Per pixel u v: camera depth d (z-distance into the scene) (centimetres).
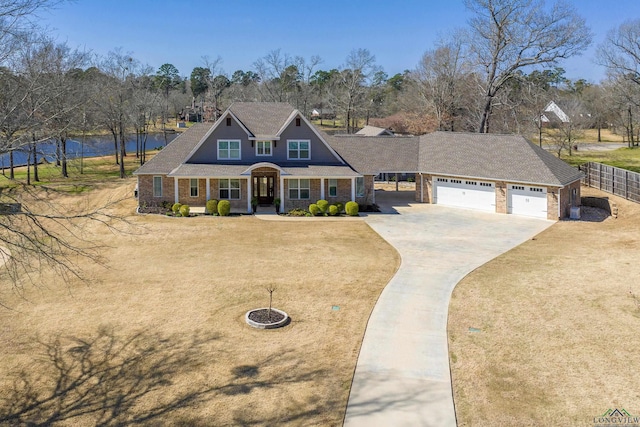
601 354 1348
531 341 1438
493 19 5031
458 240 2673
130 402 1176
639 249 2356
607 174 3741
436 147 3994
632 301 1695
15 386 1250
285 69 9781
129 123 6222
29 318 1650
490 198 3512
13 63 1202
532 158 3400
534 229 2942
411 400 1162
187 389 1223
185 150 3672
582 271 2048
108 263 2231
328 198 3609
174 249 2470
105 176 5081
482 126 5359
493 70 5194
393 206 3750
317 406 1145
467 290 1862
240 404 1157
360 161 3769
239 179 3516
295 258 2306
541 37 4841
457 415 1104
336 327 1558
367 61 8000
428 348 1412
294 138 3656
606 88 7138
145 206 3444
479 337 1473
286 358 1370
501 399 1160
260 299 1795
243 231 2872
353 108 8056
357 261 2259
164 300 1794
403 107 8175
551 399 1154
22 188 1407
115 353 1409
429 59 6725
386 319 1612
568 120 6062
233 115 3575
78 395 1209
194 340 1480
